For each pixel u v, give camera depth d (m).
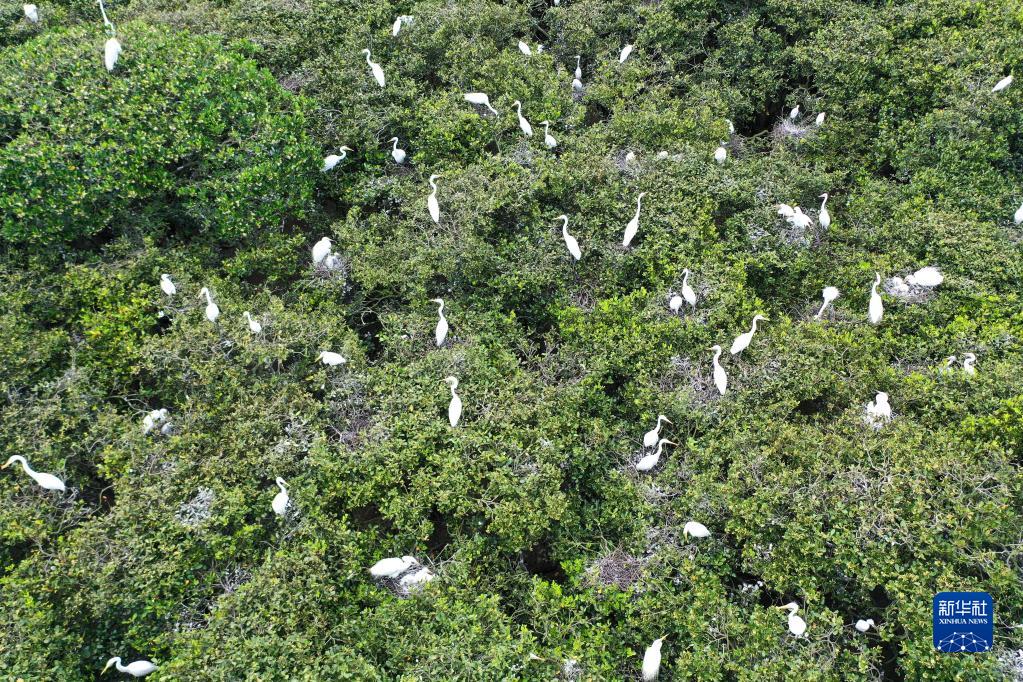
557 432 8.41
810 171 12.08
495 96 12.70
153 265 9.84
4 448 7.95
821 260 10.65
